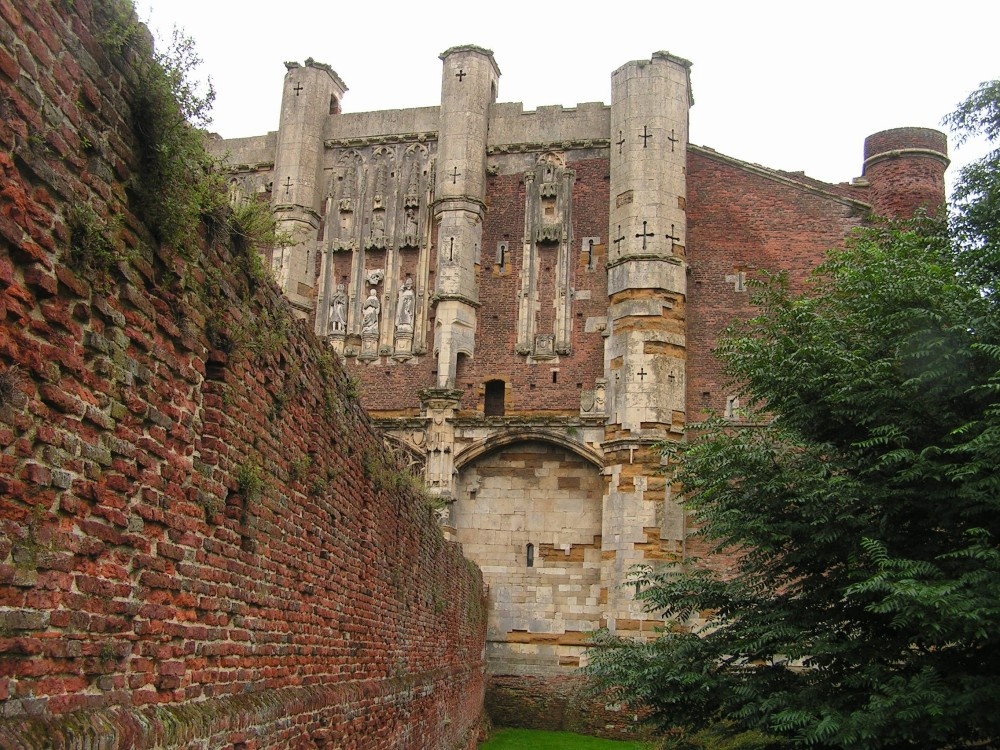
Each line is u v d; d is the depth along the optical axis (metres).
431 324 38.75
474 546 36.19
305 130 40.50
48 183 5.90
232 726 8.34
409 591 18.38
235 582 8.89
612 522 34.72
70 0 6.19
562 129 39.56
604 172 38.97
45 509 5.85
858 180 37.47
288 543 10.57
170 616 7.52
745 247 37.06
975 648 14.88
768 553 17.19
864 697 14.98
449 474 36.22
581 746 30.39
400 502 17.34
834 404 16.73
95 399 6.46
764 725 15.87
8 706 5.44
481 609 33.03
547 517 36.09
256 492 9.19
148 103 7.04
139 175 7.07
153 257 7.31
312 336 11.69
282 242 10.91
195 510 8.02
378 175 40.53
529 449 36.66
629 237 36.75
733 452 17.41
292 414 10.75
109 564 6.61
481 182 39.22
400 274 39.50
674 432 35.03
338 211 40.47
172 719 7.22
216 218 8.52
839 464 16.62
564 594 35.38
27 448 5.70
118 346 6.77
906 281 16.27
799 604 16.75
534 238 38.69
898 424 15.96
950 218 19.09
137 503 7.04
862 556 15.80
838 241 36.69
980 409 15.63
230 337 8.72
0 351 5.48
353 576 13.70
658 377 35.34
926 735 13.78
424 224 39.78
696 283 36.97
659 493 34.34
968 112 19.25
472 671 29.50
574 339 37.53
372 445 15.18
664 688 16.97
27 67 5.71
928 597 13.36
